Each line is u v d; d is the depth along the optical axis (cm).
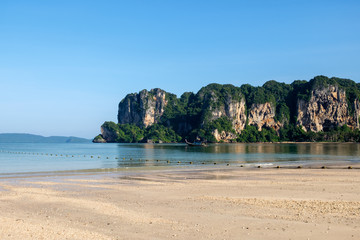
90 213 1884
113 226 1609
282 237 1396
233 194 2433
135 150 13538
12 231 1510
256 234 1442
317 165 5156
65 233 1488
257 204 2033
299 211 1828
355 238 1366
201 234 1460
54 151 12475
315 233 1436
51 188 2825
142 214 1838
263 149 13488
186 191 2591
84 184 3061
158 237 1431
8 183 3153
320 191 2517
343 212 1788
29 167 5200
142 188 2769
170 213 1853
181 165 5447
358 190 2550
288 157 7638
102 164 5856
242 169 4503
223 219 1697
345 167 4703
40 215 1855
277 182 3034
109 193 2542
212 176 3650
